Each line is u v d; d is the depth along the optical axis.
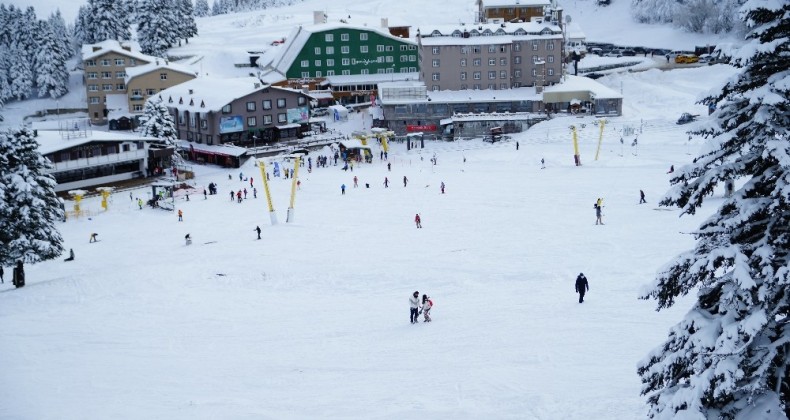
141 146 110.62
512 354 31.30
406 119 130.62
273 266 54.56
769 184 13.98
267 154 121.50
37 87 177.50
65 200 98.69
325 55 154.88
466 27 135.75
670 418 13.94
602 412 23.06
